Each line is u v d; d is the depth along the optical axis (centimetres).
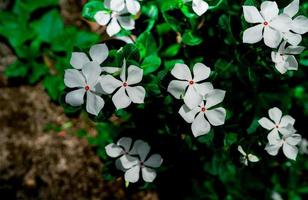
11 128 82
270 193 83
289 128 51
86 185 81
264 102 67
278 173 84
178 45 63
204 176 80
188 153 66
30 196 80
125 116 68
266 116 56
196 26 58
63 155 82
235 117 57
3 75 85
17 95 84
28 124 83
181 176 76
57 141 82
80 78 48
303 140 79
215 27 59
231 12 58
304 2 62
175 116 53
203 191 81
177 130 54
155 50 57
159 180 75
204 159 71
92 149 83
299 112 75
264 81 64
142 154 54
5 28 83
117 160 54
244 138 54
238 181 81
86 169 82
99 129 78
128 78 48
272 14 48
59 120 84
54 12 84
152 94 51
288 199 84
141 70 47
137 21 57
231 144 55
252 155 53
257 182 82
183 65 48
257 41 48
